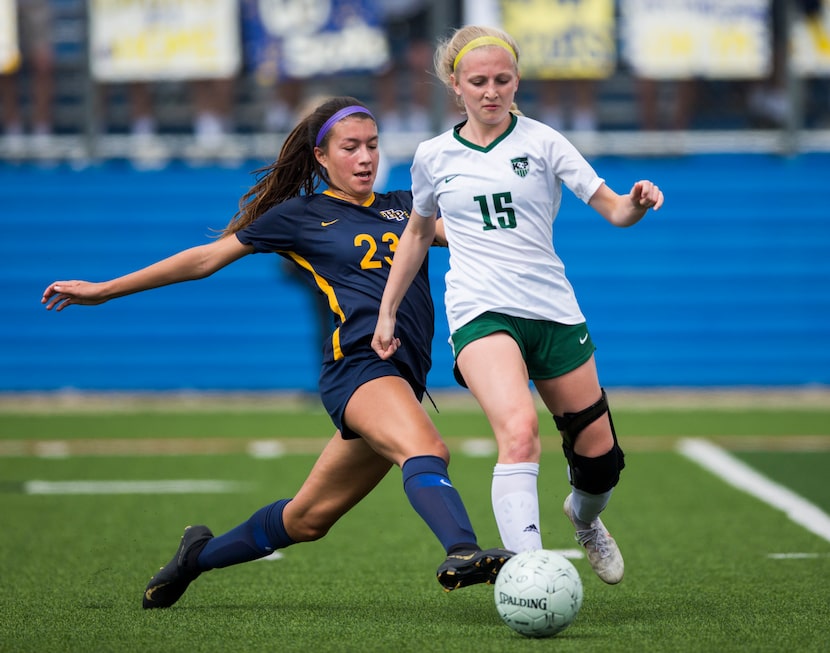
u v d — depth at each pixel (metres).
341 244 16.95
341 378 16.58
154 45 52.06
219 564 17.70
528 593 15.02
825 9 51.97
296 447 38.28
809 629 16.05
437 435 16.05
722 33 51.72
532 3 51.44
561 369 16.52
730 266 52.50
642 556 22.41
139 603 18.44
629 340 52.47
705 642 15.20
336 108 17.31
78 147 53.09
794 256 52.56
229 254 17.27
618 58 51.72
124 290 17.22
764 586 19.44
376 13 51.66
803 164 52.72
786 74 52.31
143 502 29.03
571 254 52.44
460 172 16.33
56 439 40.31
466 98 16.20
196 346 52.00
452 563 14.84
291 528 17.41
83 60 52.25
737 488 30.48
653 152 52.72
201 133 53.06
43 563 22.00
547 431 41.78
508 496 15.51
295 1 51.84
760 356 52.47
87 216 52.75
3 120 53.03
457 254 16.56
